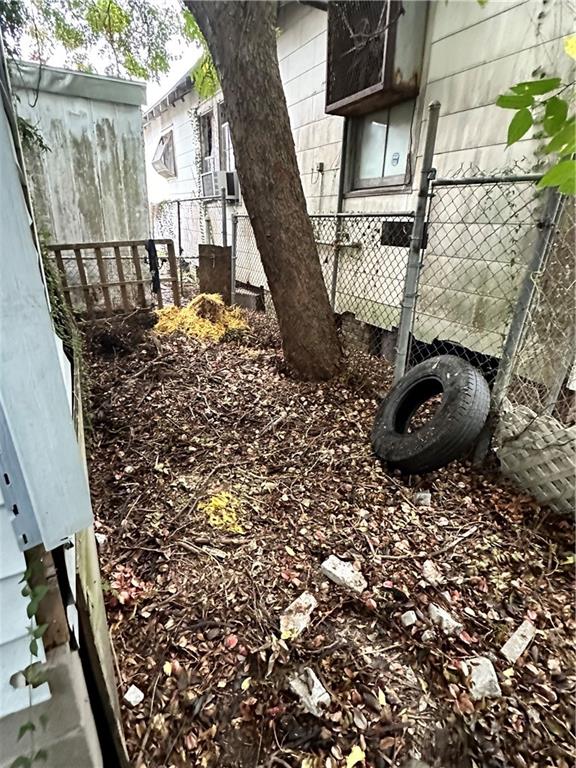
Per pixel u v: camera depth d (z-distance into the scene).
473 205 3.07
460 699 1.34
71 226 4.36
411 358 3.84
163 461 2.57
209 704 1.31
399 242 3.77
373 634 1.54
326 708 1.30
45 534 0.81
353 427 3.00
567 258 2.20
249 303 6.11
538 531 2.04
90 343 4.16
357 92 3.56
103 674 1.05
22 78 3.40
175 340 4.53
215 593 1.68
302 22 4.62
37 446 0.78
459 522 2.11
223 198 6.19
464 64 2.96
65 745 0.91
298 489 2.34
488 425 2.46
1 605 0.80
